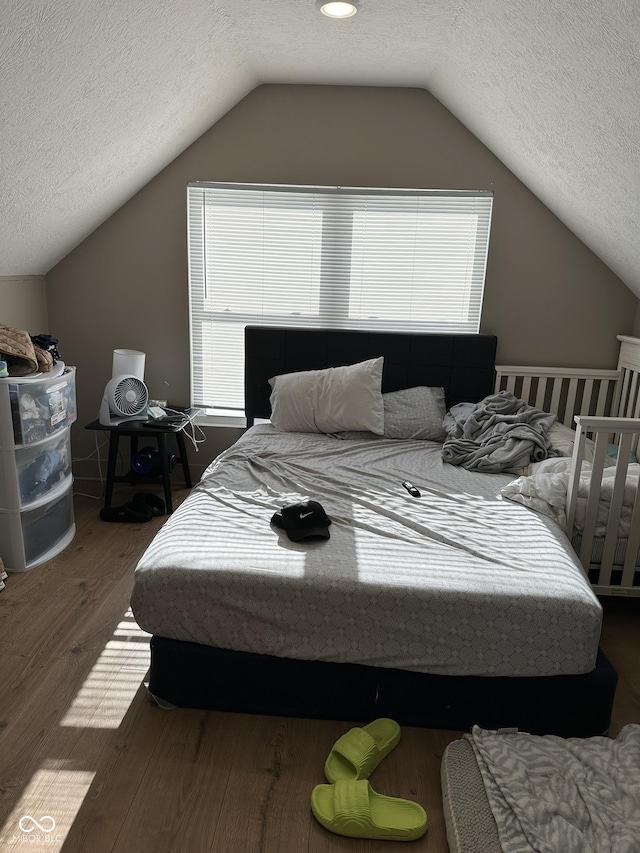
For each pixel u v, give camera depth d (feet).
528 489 8.07
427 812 5.20
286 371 12.03
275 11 8.05
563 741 5.78
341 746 5.61
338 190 11.59
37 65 6.22
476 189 11.39
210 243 12.03
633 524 7.57
